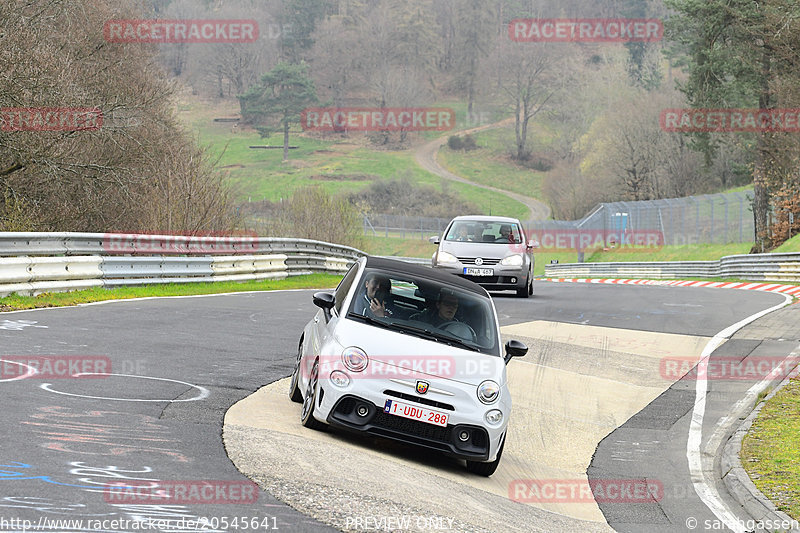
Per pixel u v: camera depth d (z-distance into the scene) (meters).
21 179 82.31
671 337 51.75
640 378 41.25
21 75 74.62
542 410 34.59
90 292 53.06
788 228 147.00
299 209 137.38
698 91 148.62
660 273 149.25
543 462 27.91
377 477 21.41
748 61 142.75
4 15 76.25
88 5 100.06
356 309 26.36
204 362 33.34
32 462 18.16
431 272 29.00
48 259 50.47
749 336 51.53
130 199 90.06
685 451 29.58
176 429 22.61
